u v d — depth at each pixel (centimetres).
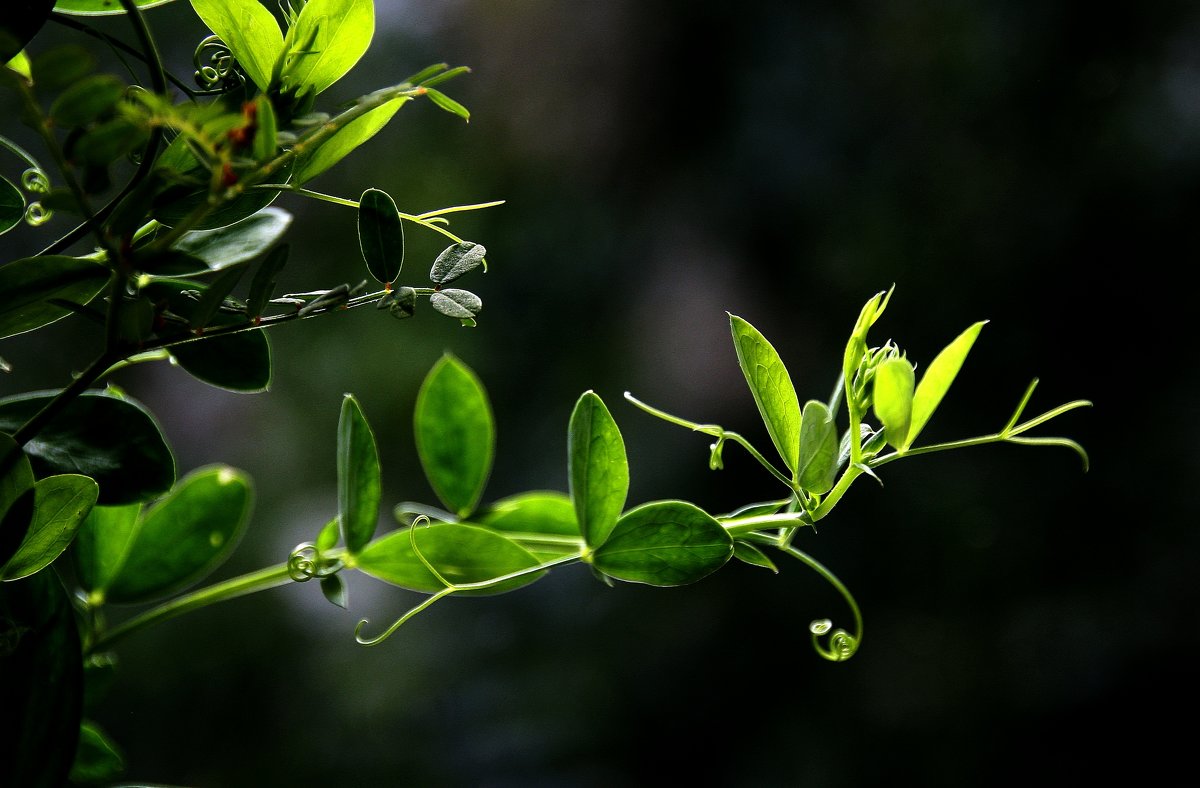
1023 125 331
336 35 83
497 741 337
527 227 395
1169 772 283
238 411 390
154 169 81
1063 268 316
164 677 336
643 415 374
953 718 301
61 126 78
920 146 343
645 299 383
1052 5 330
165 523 91
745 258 370
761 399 85
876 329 334
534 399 386
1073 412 311
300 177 83
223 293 81
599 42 386
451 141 396
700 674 338
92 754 90
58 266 81
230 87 83
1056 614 305
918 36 349
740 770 321
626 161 390
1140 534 304
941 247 330
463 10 401
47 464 84
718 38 377
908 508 324
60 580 84
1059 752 293
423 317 386
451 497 94
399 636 367
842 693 319
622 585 364
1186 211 309
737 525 86
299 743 338
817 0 369
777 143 364
